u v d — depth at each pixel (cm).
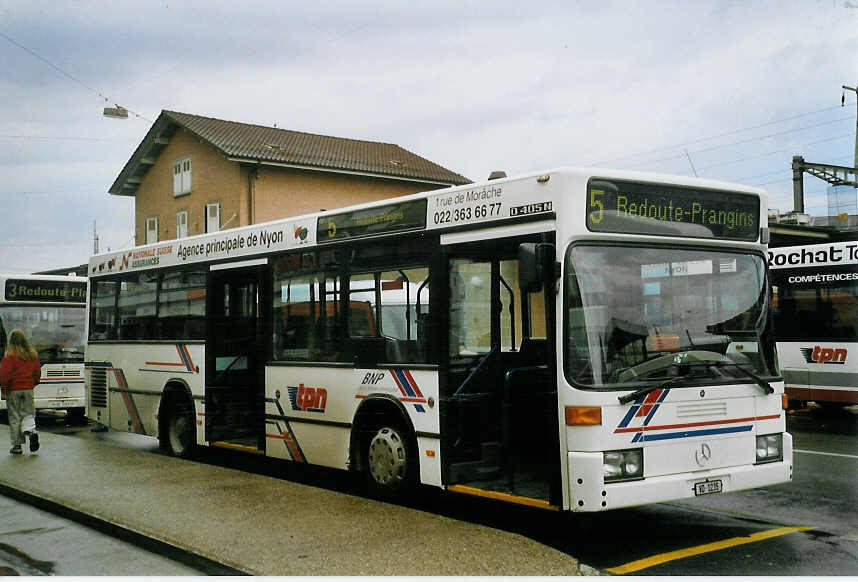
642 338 707
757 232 793
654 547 708
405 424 870
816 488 949
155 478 983
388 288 896
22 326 1903
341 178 4097
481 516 845
